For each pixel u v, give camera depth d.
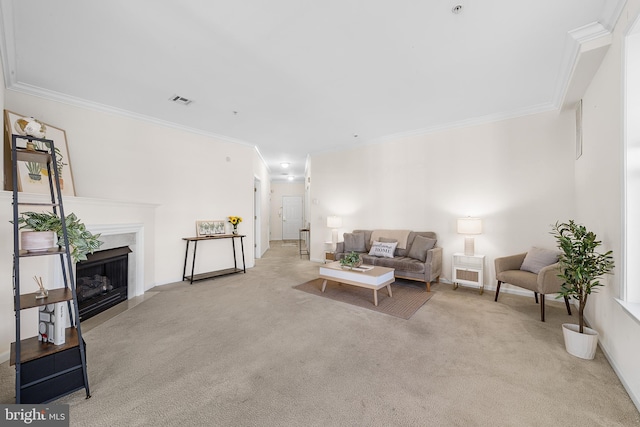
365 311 3.07
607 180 2.13
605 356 2.08
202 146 4.73
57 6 1.82
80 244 1.79
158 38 2.19
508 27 2.08
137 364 1.98
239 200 5.35
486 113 3.86
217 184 4.96
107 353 2.13
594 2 1.83
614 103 1.99
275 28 2.08
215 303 3.34
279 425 1.41
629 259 1.76
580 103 3.02
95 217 3.02
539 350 2.18
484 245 4.00
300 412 1.50
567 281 2.14
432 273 3.88
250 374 1.86
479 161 4.06
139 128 3.91
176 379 1.80
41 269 2.31
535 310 3.10
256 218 6.88
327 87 3.07
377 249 4.50
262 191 7.44
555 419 1.45
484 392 1.67
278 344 2.29
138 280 3.68
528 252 3.43
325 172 6.12
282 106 3.61
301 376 1.84
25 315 2.15
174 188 4.35
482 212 4.03
